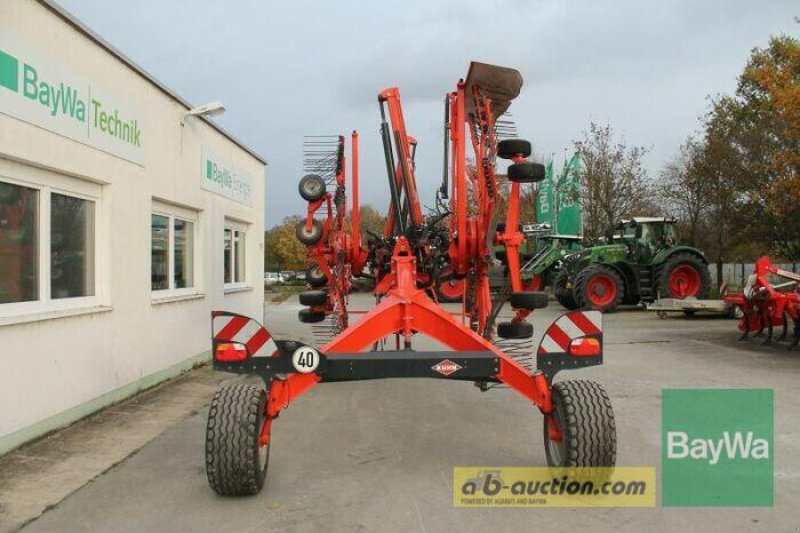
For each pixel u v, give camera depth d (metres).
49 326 6.09
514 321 6.96
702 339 13.41
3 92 5.41
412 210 7.89
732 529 3.98
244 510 4.29
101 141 7.05
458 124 6.97
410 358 4.54
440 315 5.23
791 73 18.62
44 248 6.23
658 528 3.99
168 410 7.18
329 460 5.38
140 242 8.09
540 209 29.34
